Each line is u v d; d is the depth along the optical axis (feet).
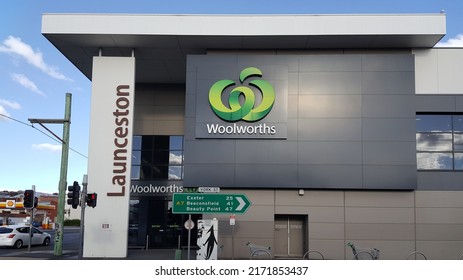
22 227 102.78
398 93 74.90
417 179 74.23
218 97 75.25
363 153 73.72
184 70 91.09
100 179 76.54
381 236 72.59
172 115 98.99
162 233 96.22
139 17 74.79
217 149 74.33
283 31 73.46
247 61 76.18
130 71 79.15
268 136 74.23
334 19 73.36
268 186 73.26
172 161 97.76
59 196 80.69
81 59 86.89
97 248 74.74
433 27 72.64
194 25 74.28
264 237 72.79
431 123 77.10
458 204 73.56
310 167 73.56
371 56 75.82
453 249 72.33
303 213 73.26
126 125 77.77
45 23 74.69
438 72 76.89
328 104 74.95
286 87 75.36
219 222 73.36
